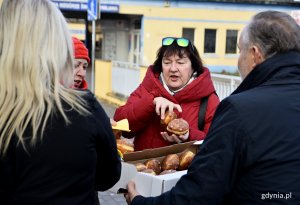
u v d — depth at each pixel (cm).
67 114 168
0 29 171
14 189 165
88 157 170
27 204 162
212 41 2445
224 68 2467
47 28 171
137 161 243
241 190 183
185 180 189
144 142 288
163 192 210
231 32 2456
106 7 2217
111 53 2608
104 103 1438
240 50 205
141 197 206
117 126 261
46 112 166
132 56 2511
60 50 173
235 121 181
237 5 2427
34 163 162
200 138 272
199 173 183
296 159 178
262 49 195
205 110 286
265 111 182
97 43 2617
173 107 274
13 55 166
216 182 180
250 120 180
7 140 163
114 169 192
